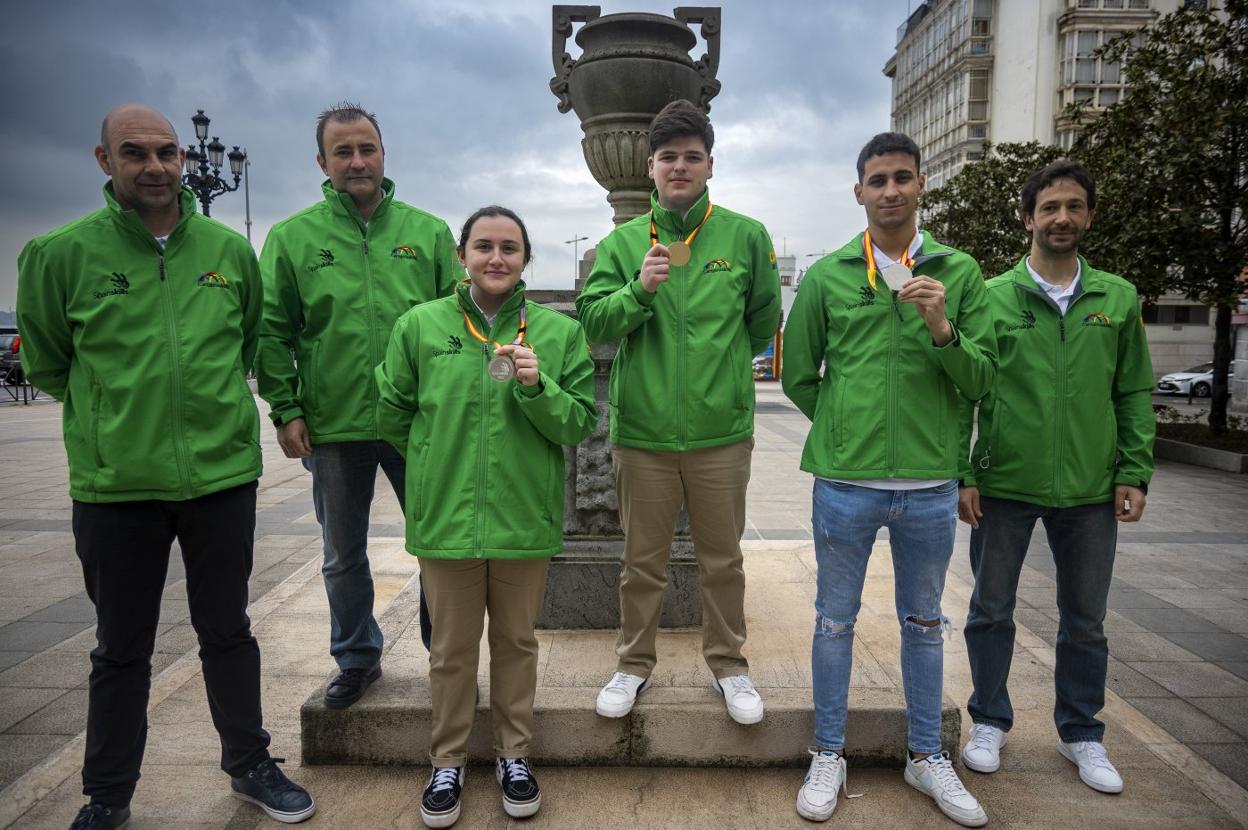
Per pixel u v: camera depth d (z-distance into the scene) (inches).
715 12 144.6
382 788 96.6
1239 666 143.9
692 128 92.0
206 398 84.4
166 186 81.4
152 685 123.1
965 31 1284.4
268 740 94.7
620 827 89.4
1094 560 97.4
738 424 96.7
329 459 102.0
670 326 94.8
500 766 93.0
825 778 92.3
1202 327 1135.6
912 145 88.2
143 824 89.6
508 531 87.1
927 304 81.8
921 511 89.1
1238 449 398.6
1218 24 381.1
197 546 87.3
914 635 93.7
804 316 96.7
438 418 87.4
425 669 111.5
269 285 101.0
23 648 148.6
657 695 103.3
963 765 103.1
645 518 98.3
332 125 98.7
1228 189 378.9
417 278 104.4
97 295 81.0
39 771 100.6
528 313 93.0
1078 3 1105.4
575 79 139.7
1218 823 91.4
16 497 290.5
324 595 168.6
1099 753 100.3
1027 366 96.3
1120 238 389.7
